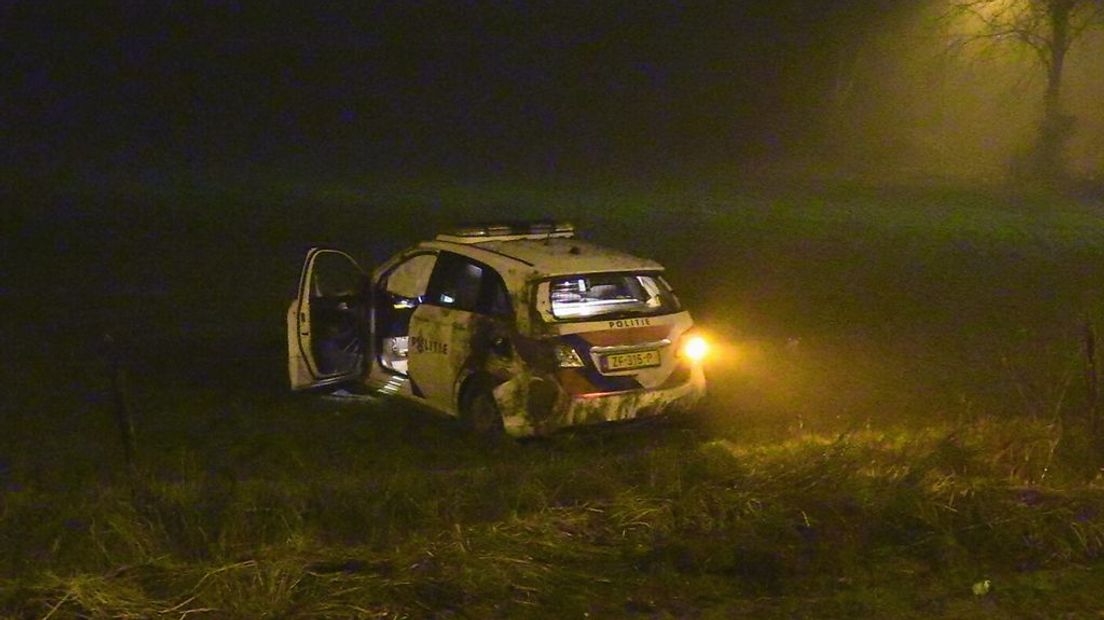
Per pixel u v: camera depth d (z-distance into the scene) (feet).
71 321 45.09
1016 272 59.31
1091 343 26.37
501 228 31.37
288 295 51.70
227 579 17.53
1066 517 21.16
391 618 17.13
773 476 22.89
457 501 21.57
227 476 23.76
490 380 28.40
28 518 20.75
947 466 24.18
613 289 30.17
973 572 19.53
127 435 23.95
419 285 32.27
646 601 18.15
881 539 20.54
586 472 23.35
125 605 16.93
